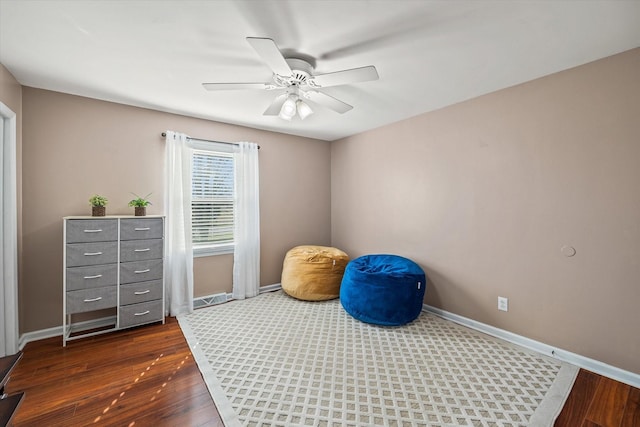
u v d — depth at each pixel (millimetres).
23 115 2445
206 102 2863
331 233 4598
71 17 1561
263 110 3094
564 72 2191
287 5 1474
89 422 1573
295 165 4223
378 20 1599
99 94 2658
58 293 2607
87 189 2734
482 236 2715
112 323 2828
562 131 2205
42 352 2301
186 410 1672
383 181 3744
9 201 2213
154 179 3090
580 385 1897
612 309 1988
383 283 2770
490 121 2637
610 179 1988
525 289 2424
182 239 3215
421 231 3279
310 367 2100
